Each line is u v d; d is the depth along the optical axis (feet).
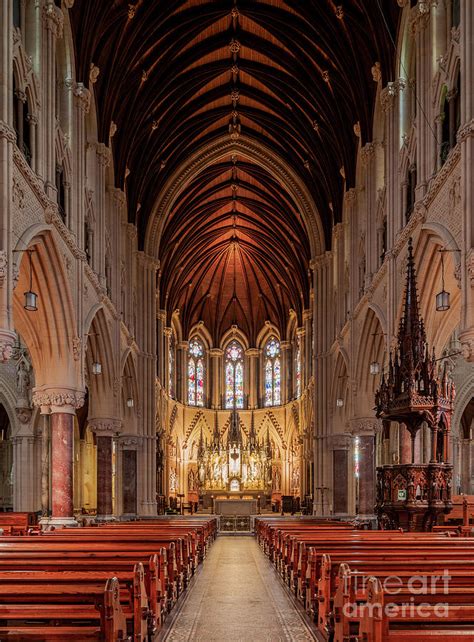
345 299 119.96
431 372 63.16
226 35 112.57
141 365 135.13
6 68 54.44
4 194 52.65
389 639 20.70
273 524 83.82
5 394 119.65
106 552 39.58
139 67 105.91
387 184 85.66
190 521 101.50
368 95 98.02
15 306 74.28
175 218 160.45
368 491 103.60
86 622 33.17
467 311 53.21
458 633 20.84
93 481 155.43
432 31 70.54
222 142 140.87
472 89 54.90
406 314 64.95
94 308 87.20
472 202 53.72
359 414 103.86
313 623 41.27
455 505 80.07
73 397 77.30
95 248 93.61
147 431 135.95
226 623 41.65
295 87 118.93
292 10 102.83
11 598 27.68
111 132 99.66
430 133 69.36
